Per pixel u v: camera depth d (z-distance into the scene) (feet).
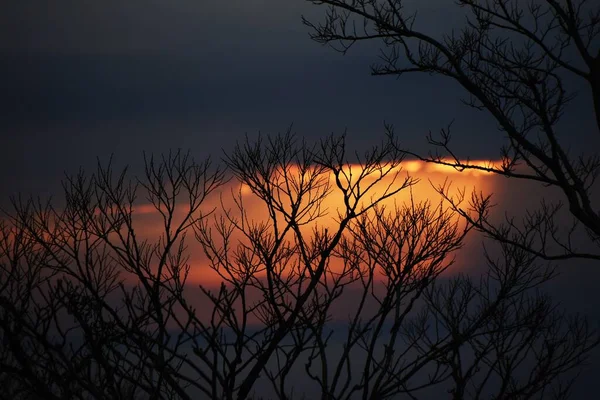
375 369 61.31
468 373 67.92
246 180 70.79
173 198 64.28
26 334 50.60
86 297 53.72
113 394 51.26
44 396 48.52
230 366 55.21
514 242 79.97
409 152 84.53
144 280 56.08
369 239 65.67
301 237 66.28
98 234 58.49
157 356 53.21
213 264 62.39
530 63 99.91
